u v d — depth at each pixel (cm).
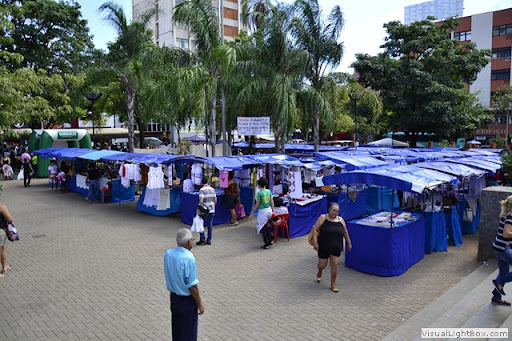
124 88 2428
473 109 3747
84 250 1031
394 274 819
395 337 566
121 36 2286
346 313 653
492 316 598
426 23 3394
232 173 1445
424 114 3209
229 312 663
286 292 745
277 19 1883
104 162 1925
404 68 3288
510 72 4988
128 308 683
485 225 901
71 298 728
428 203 1060
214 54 1805
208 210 1062
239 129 1806
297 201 1191
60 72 3084
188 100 2050
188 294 480
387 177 837
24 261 945
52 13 2989
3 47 2853
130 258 962
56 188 2086
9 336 591
